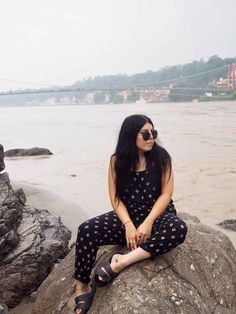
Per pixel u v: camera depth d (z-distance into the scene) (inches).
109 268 130.0
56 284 150.3
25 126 1722.4
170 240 128.7
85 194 415.5
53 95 6486.2
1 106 6875.0
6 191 234.1
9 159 714.8
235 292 140.3
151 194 139.5
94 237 136.3
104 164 605.9
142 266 131.0
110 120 1884.8
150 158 140.3
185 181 451.5
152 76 5826.8
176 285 128.0
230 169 513.0
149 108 2903.5
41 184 475.8
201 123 1310.3
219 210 335.0
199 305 126.4
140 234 130.6
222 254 147.9
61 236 233.8
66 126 1600.6
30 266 207.2
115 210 139.9
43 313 144.7
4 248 205.9
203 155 642.2
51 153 760.3
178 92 4121.6
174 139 884.6
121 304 121.3
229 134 958.4
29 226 228.4
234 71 3754.9
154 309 119.6
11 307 199.8
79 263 135.6
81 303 130.1
